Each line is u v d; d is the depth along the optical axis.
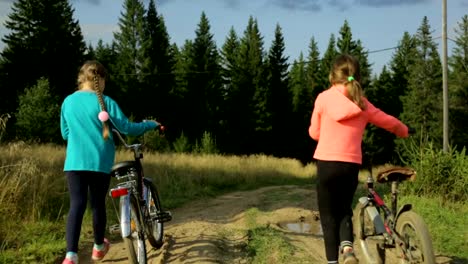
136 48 64.50
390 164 16.02
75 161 4.74
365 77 71.38
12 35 52.00
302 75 86.06
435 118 53.00
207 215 8.96
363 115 4.38
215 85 69.44
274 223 8.05
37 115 33.38
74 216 4.70
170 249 6.01
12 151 10.50
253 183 16.84
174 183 13.20
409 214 4.40
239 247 6.27
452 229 7.16
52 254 5.80
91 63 4.98
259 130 69.12
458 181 9.05
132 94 63.09
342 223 4.45
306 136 73.00
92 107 4.82
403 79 74.94
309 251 6.10
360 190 11.72
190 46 76.06
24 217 7.18
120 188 4.71
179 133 66.06
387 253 5.52
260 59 72.44
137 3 64.25
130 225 4.78
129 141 23.59
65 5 54.19
